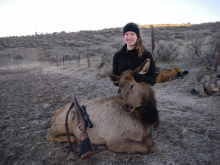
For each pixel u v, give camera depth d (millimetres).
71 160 2910
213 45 9711
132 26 3316
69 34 59844
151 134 3330
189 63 9922
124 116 2885
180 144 3031
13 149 3361
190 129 3508
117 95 3262
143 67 2754
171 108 4777
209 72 6262
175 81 7312
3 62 33500
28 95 7977
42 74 16672
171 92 6332
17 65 30797
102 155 2928
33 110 5680
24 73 19172
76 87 9133
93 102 3312
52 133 3469
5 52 38719
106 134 2850
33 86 10305
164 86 7129
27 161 2975
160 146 3023
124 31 3432
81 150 2537
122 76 2840
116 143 2785
